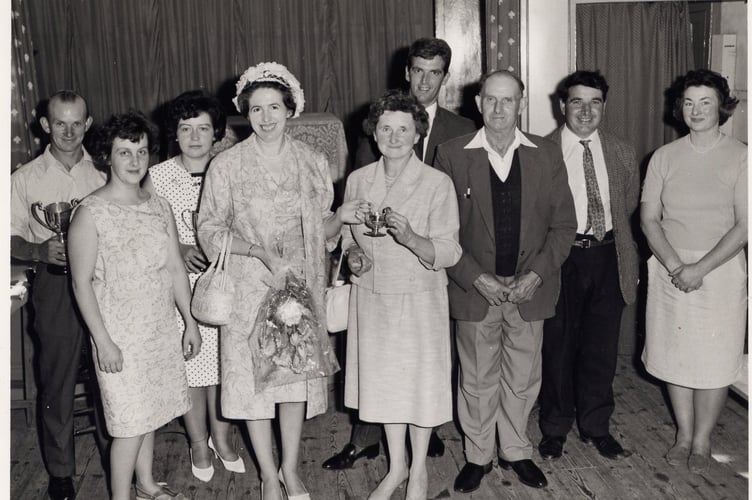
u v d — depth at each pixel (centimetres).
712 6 511
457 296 326
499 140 315
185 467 370
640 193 397
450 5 531
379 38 553
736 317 336
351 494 340
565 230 325
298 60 552
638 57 517
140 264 290
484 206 316
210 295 292
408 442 386
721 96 319
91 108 545
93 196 287
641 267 496
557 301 345
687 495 333
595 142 358
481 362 330
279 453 379
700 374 339
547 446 371
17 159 445
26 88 466
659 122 527
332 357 309
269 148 301
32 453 390
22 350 423
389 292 300
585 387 373
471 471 342
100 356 286
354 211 298
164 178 338
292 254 302
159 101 548
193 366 345
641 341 505
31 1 527
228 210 303
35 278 333
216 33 545
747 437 386
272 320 294
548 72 490
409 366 303
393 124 291
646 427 404
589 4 506
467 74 538
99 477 361
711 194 324
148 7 538
